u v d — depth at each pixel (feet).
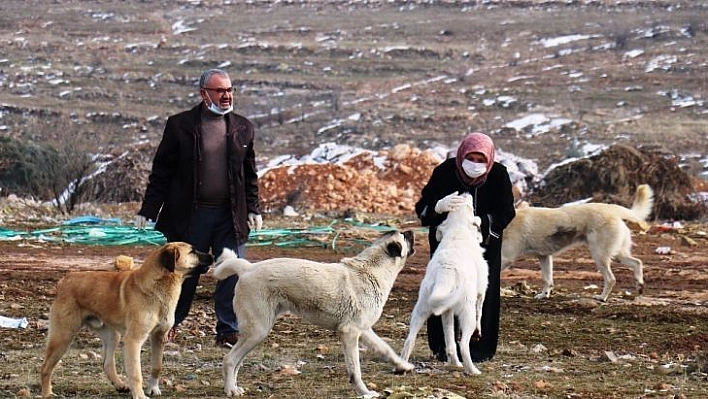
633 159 94.43
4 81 277.03
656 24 309.22
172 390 30.50
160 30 355.36
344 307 30.19
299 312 30.19
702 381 33.12
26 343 37.93
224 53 314.55
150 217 36.22
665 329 44.04
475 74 275.59
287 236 72.74
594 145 163.22
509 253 51.26
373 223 82.69
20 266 59.72
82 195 95.86
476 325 34.09
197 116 36.22
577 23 326.85
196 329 41.55
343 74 286.05
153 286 28.71
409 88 262.06
